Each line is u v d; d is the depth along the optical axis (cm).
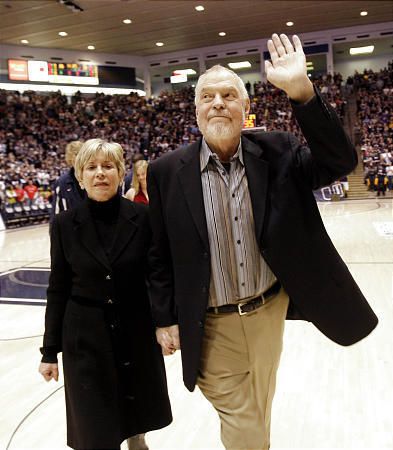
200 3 1728
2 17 1750
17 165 1578
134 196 311
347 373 284
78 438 157
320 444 209
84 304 166
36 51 2206
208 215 144
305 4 1820
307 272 139
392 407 238
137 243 169
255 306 148
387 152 1734
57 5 1661
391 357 303
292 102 126
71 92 2322
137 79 2489
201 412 247
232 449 151
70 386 161
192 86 2661
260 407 157
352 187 1680
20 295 550
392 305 419
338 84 2233
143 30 2014
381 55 2566
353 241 781
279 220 137
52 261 173
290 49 129
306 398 255
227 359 151
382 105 2097
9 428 242
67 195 296
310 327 373
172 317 155
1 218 1327
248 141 147
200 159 148
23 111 1992
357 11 1956
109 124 2172
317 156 128
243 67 2536
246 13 1873
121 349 164
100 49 2294
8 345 377
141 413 166
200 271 144
